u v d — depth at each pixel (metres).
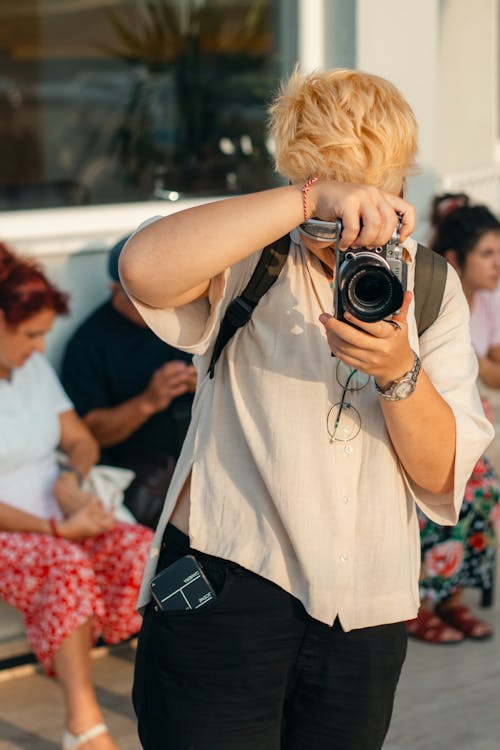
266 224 1.72
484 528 4.14
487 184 8.03
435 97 5.70
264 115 5.53
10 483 3.67
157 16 5.57
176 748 1.95
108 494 3.85
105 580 3.66
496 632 4.27
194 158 5.60
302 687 1.99
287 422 1.89
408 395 1.77
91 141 5.58
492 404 6.34
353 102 1.84
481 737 3.48
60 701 3.66
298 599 1.92
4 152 5.37
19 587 3.31
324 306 1.91
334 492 1.89
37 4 5.51
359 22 5.31
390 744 3.43
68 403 3.93
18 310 3.57
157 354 4.25
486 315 4.36
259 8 5.46
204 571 1.96
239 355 1.95
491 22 8.08
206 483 1.96
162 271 1.74
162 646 1.96
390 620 1.96
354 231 1.66
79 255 4.61
